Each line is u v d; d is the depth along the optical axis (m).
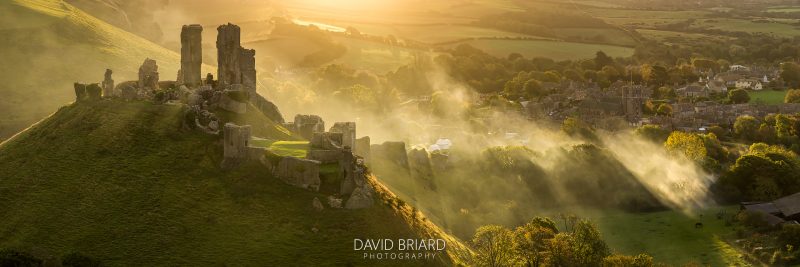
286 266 109.62
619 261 150.62
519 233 154.25
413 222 128.00
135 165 127.06
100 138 133.38
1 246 113.38
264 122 146.50
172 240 113.56
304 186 121.25
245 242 113.00
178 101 144.25
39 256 109.56
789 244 182.88
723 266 175.75
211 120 137.62
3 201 122.75
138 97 144.75
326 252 112.50
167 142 131.88
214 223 116.31
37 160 131.00
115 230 115.38
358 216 118.12
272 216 116.88
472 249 146.88
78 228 116.06
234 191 121.31
